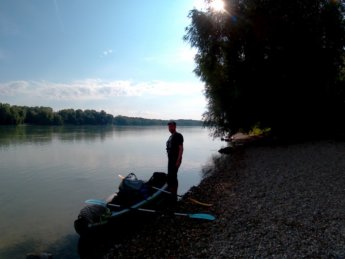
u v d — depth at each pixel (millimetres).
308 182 10016
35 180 16234
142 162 22516
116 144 39625
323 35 20016
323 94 20328
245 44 20875
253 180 11461
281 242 5812
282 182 10453
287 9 19422
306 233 6098
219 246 5980
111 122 155375
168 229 7262
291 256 5223
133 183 8414
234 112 22141
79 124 135875
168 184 8984
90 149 32406
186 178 15797
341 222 6465
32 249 7598
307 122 21250
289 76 19453
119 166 20703
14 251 7516
